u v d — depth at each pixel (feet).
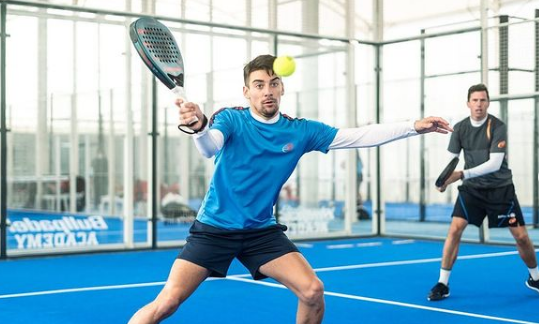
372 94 38.99
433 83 38.09
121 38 32.14
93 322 16.55
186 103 9.56
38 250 29.48
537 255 30.45
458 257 29.01
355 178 41.73
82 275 24.11
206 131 9.78
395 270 25.38
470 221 19.44
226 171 10.78
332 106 38.37
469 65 36.04
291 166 11.14
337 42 37.68
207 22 33.14
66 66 35.27
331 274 24.31
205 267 10.77
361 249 32.65
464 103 36.70
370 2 38.47
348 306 18.39
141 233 40.14
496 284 22.02
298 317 10.82
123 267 26.21
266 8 35.04
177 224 42.37
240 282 22.18
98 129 40.63
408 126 11.09
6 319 16.83
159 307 10.21
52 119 39.60
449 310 17.90
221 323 16.35
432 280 22.94
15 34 35.45
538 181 41.63
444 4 36.65
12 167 39.81
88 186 41.39
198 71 35.55
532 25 32.83
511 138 46.09
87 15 30.68
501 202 19.26
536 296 19.90
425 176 47.70
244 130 10.78
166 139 43.62
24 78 36.47
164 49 10.00
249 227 10.91
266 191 10.98
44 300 19.30
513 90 33.53
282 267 10.73
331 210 38.09
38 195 40.57
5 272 24.86
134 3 31.32
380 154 39.17
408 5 37.83
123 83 33.96
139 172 43.93
